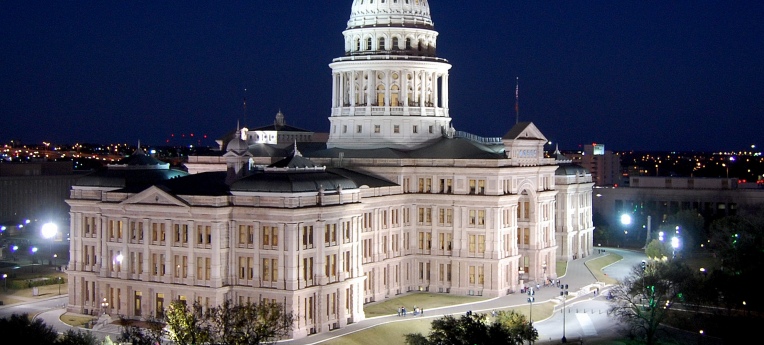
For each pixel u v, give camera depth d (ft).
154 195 588.09
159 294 590.55
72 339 495.00
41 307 647.56
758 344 561.43
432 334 499.92
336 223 584.81
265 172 584.40
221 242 572.10
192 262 576.20
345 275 590.96
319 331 568.00
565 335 586.45
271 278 564.30
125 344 504.43
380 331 574.56
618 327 606.14
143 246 595.47
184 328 476.13
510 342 497.05
